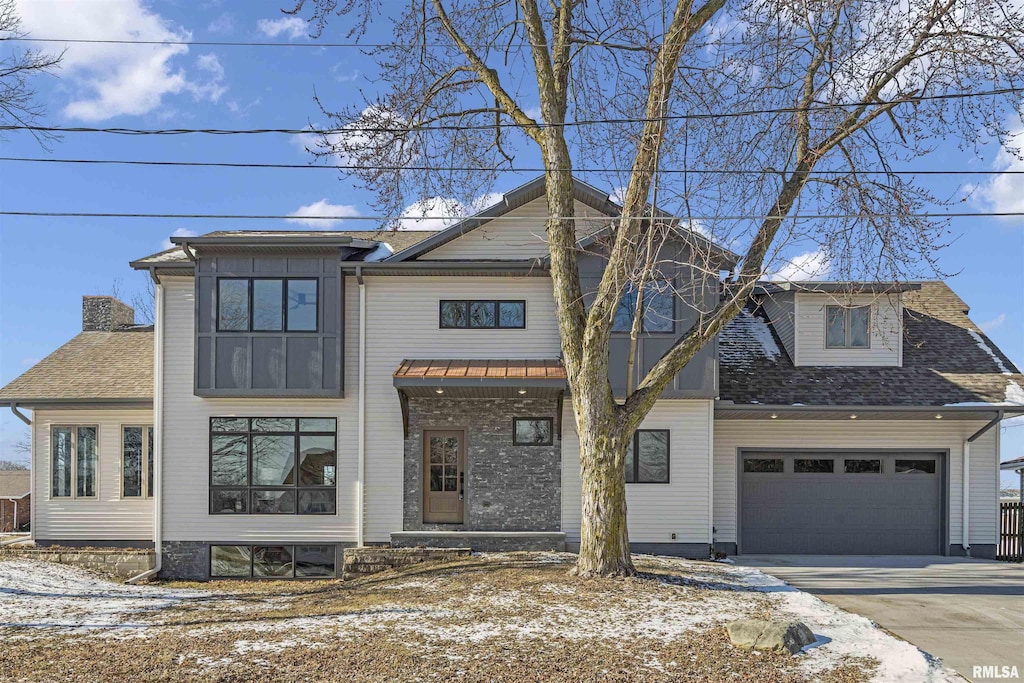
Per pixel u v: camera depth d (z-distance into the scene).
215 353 17.36
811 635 10.34
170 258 18.09
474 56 14.59
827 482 19.02
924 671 9.21
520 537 17.03
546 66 13.97
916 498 18.92
